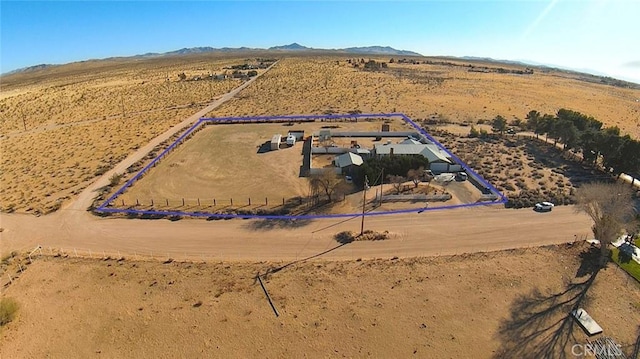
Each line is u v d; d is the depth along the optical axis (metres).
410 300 35.62
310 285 37.69
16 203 57.09
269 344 31.09
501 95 140.25
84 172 68.75
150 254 43.44
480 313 34.09
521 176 65.06
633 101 143.50
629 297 36.03
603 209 42.56
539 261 41.25
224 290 37.09
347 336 31.80
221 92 144.00
